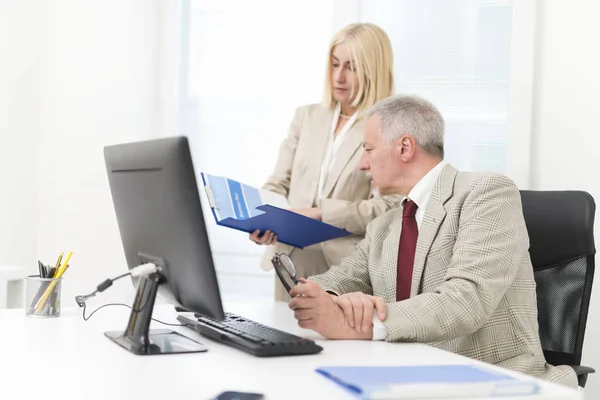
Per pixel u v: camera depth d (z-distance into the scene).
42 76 3.65
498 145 3.04
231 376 1.14
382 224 1.95
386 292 1.83
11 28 3.55
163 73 3.56
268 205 1.92
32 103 3.64
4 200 3.55
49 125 3.64
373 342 1.47
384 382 1.04
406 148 1.82
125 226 1.57
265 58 3.47
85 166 3.61
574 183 2.87
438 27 3.13
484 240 1.62
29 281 1.75
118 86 3.58
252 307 2.00
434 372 1.12
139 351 1.31
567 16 2.87
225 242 3.54
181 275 1.35
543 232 2.02
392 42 3.21
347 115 2.58
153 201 1.39
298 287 1.51
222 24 3.53
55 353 1.31
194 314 1.80
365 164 1.90
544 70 2.92
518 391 1.03
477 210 1.68
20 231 3.61
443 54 3.12
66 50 3.62
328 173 2.52
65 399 1.00
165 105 3.56
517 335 1.69
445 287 1.57
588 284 1.96
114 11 3.57
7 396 1.01
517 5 2.92
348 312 1.50
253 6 3.48
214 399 0.99
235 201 2.10
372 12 3.25
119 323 1.65
